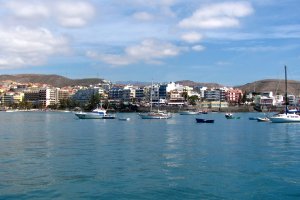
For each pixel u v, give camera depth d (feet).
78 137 281.54
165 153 188.75
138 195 110.52
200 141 251.39
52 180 127.24
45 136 290.35
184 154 185.37
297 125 453.58
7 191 114.11
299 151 199.41
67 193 112.16
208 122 531.09
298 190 117.19
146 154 184.96
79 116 637.30
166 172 140.26
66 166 151.53
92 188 117.50
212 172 140.77
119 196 109.50
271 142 247.29
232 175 135.95
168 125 461.78
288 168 149.18
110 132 335.06
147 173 138.41
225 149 206.69
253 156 180.04
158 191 114.62
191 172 140.46
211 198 108.78
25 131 346.74
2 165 154.20
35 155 181.68
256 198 109.40
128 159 168.96
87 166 151.53
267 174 138.00
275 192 115.14
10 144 230.89
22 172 139.74
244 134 314.96
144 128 396.78
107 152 192.13
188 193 112.98
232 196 110.83
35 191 114.21
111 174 136.15
